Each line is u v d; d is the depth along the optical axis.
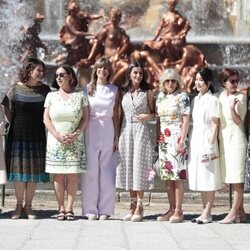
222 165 14.30
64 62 32.94
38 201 16.75
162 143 14.34
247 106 14.32
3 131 14.48
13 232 12.70
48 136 14.38
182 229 13.20
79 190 16.92
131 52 31.91
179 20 31.84
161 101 14.38
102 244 11.55
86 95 14.49
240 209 14.35
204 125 14.26
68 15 32.91
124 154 14.38
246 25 37.12
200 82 14.38
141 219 14.30
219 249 11.16
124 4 37.25
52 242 11.71
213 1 37.41
